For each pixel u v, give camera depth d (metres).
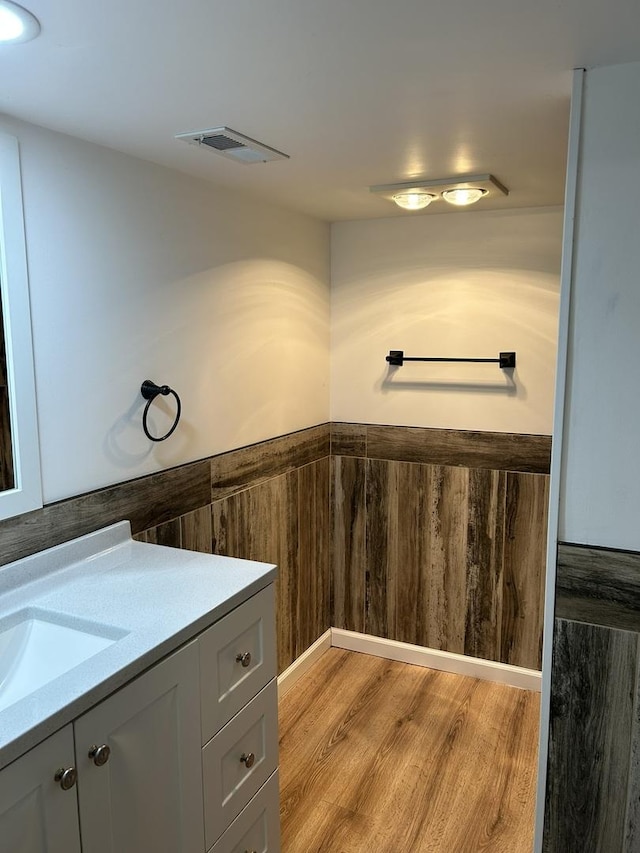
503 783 2.37
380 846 2.09
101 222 1.82
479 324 2.89
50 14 1.05
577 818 1.60
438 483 3.04
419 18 1.08
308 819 2.20
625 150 1.33
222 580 1.68
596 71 1.32
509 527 2.93
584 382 1.44
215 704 1.55
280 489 2.80
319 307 3.06
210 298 2.30
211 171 2.10
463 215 2.86
